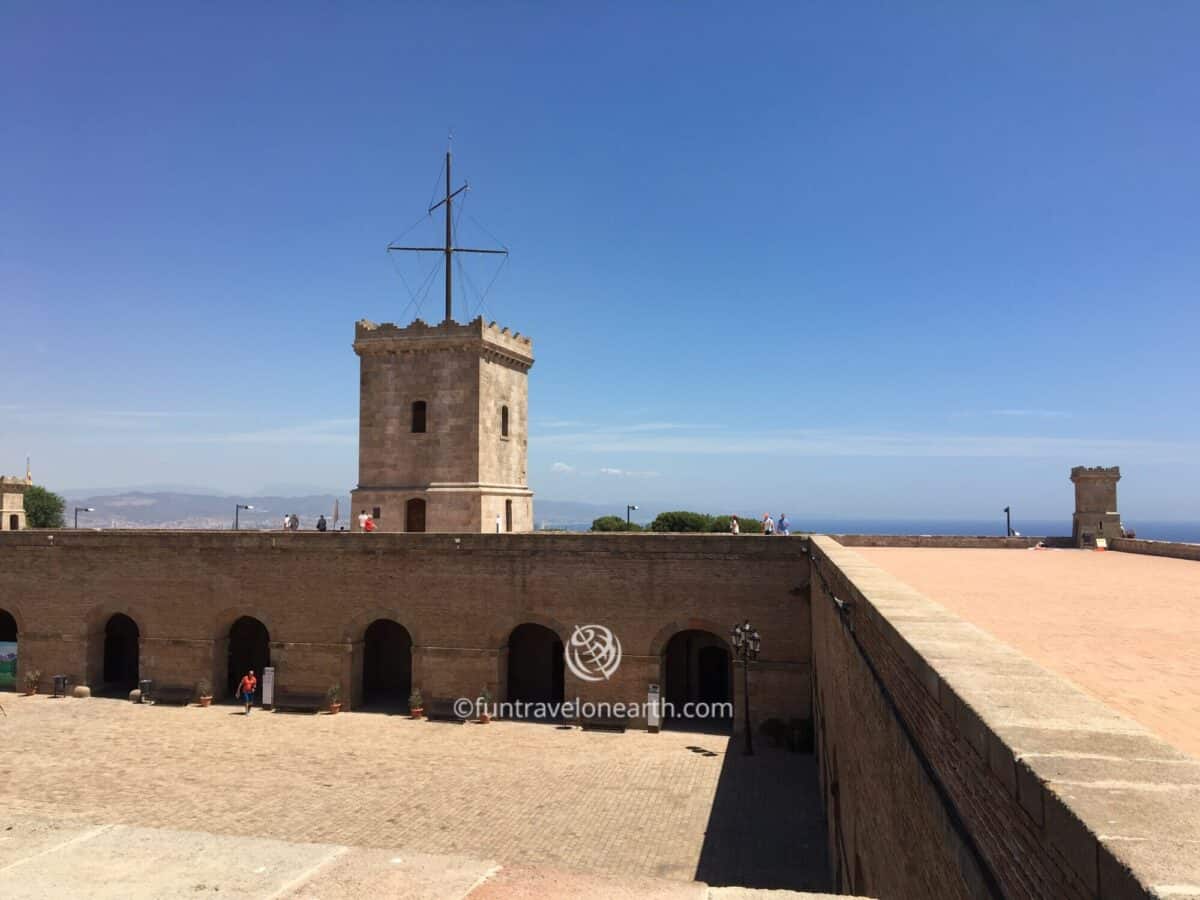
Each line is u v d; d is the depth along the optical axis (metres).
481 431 44.91
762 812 24.58
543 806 25.08
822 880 19.97
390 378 46.12
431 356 45.50
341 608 37.66
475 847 21.89
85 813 24.22
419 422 45.88
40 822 4.64
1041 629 12.30
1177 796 3.78
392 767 28.97
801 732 31.12
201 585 39.12
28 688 40.56
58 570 40.72
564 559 35.50
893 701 8.89
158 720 35.66
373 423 46.28
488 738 32.84
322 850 4.29
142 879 3.95
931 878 6.82
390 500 45.38
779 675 33.22
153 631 39.50
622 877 4.08
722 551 34.06
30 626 41.00
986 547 40.28
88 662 40.41
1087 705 5.38
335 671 37.53
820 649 23.95
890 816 9.11
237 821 23.72
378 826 23.39
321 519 48.25
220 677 39.31
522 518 49.22
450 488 44.56
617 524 70.75
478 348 44.72
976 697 5.59
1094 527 39.03
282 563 38.28
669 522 67.56
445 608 36.56
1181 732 6.70
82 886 3.88
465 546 36.41
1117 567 25.69
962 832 5.69
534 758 30.11
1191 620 13.27
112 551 40.12
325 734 33.44
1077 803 3.71
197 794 26.06
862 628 11.61
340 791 26.39
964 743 5.62
